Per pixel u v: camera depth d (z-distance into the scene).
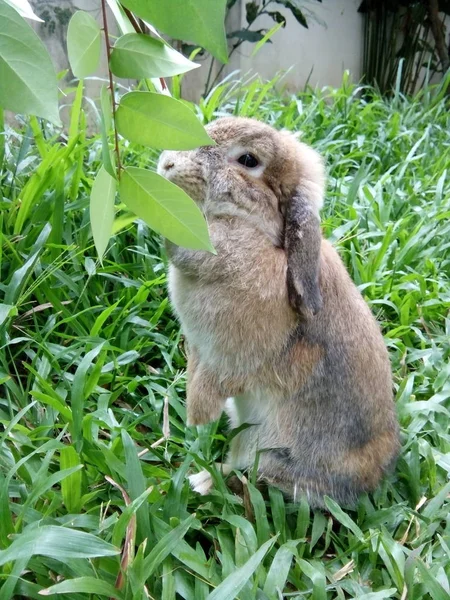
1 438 0.39
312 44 1.53
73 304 0.55
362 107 1.17
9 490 0.36
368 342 0.44
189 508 0.41
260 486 0.44
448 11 1.65
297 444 0.43
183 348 0.55
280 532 0.39
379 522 0.42
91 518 0.35
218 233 0.38
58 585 0.28
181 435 0.48
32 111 0.18
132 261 0.63
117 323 0.54
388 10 1.57
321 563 0.37
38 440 0.41
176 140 0.21
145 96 0.20
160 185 0.22
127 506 0.34
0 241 0.49
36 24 0.93
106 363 0.51
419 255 0.72
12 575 0.29
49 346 0.50
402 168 0.86
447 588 0.35
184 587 0.34
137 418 0.46
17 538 0.30
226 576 0.34
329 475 0.43
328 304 0.42
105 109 0.20
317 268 0.39
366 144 0.96
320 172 0.43
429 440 0.51
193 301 0.40
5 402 0.43
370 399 0.43
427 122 1.12
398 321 0.64
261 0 1.44
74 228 0.60
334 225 0.71
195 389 0.42
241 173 0.39
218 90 0.87
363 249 0.72
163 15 0.17
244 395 0.44
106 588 0.30
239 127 0.40
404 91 1.62
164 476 0.41
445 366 0.54
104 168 0.21
